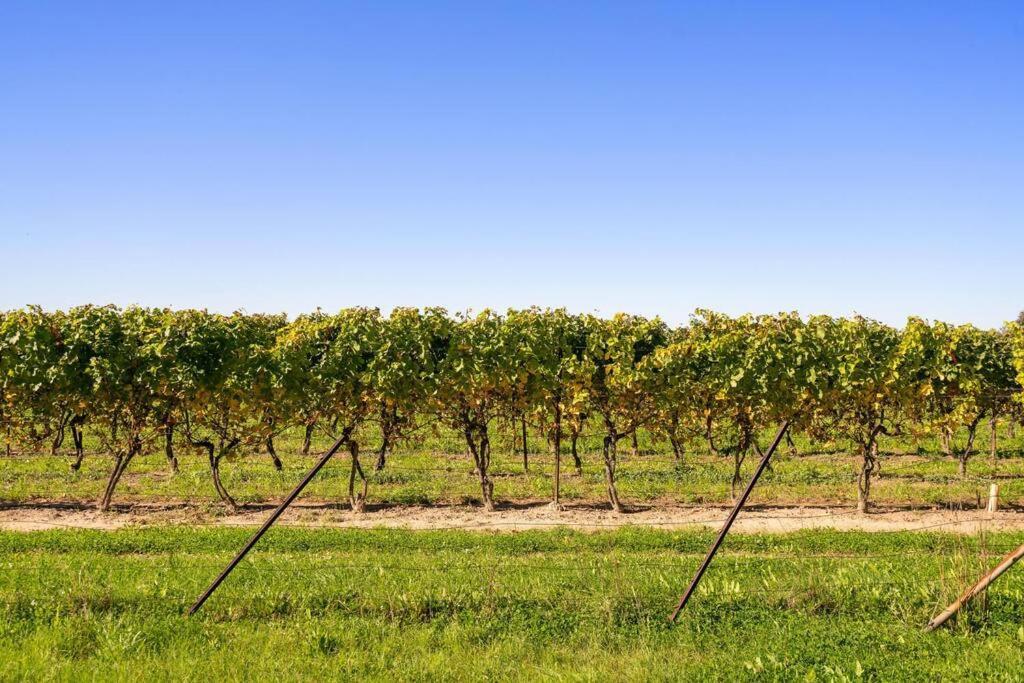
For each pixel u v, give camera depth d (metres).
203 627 8.85
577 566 12.03
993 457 24.45
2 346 17.86
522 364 19.03
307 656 8.03
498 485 21.48
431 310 19.55
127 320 19.06
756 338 19.62
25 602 9.39
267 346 21.73
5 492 19.62
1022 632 8.08
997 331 23.09
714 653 8.16
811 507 18.58
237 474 22.27
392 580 10.70
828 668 7.37
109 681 7.16
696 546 14.27
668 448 28.22
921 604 9.33
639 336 20.31
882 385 18.78
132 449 18.05
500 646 8.43
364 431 28.70
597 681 7.41
